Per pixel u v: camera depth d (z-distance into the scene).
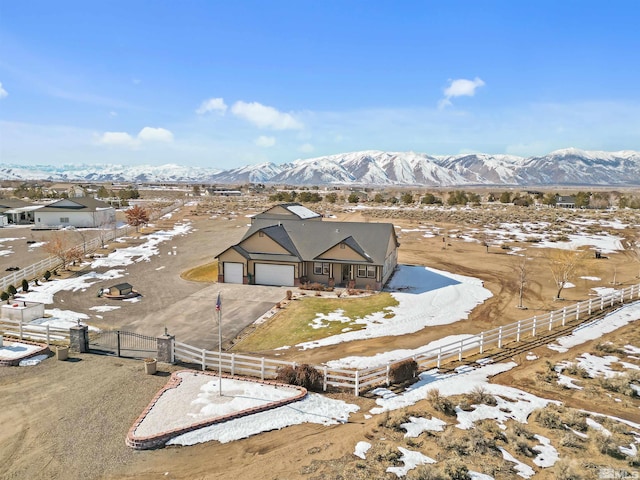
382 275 38.56
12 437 15.00
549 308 33.22
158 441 14.62
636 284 38.78
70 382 19.36
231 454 14.15
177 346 24.55
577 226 75.44
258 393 18.22
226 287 38.84
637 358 23.23
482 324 29.55
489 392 19.00
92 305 32.66
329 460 13.80
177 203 114.50
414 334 27.42
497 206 116.69
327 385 19.52
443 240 63.56
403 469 13.30
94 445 14.55
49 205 73.12
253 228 43.38
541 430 15.92
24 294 35.09
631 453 14.41
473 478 12.87
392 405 17.64
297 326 28.70
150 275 42.69
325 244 40.31
